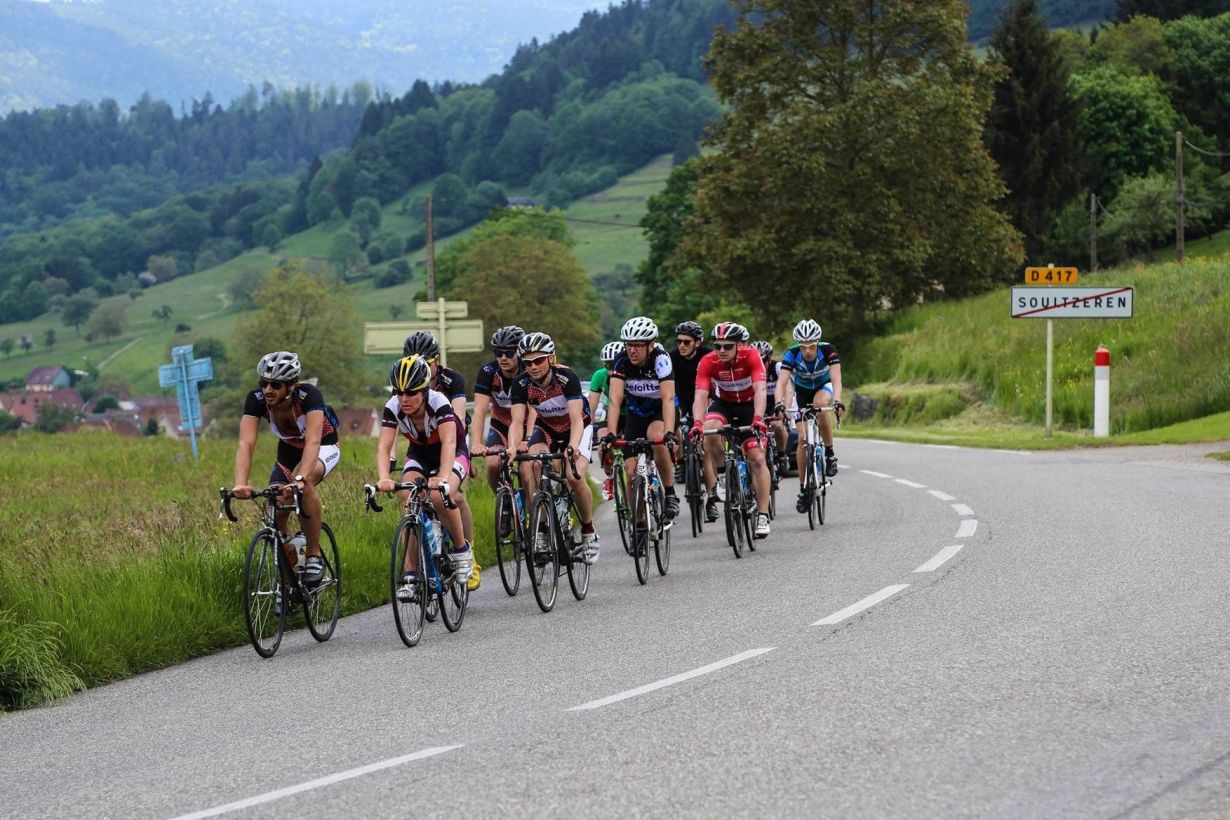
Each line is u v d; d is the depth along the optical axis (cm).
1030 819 462
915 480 1903
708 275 5525
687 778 530
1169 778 499
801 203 5172
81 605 957
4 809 569
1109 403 2855
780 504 1730
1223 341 3016
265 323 9569
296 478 943
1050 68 7025
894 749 554
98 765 640
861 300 5256
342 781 565
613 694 699
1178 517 1301
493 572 1301
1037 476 1830
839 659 744
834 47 5388
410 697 738
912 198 5294
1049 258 7156
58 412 14862
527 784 536
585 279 9650
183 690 823
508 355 1091
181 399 2617
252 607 911
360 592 1151
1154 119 8112
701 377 1286
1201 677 653
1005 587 955
